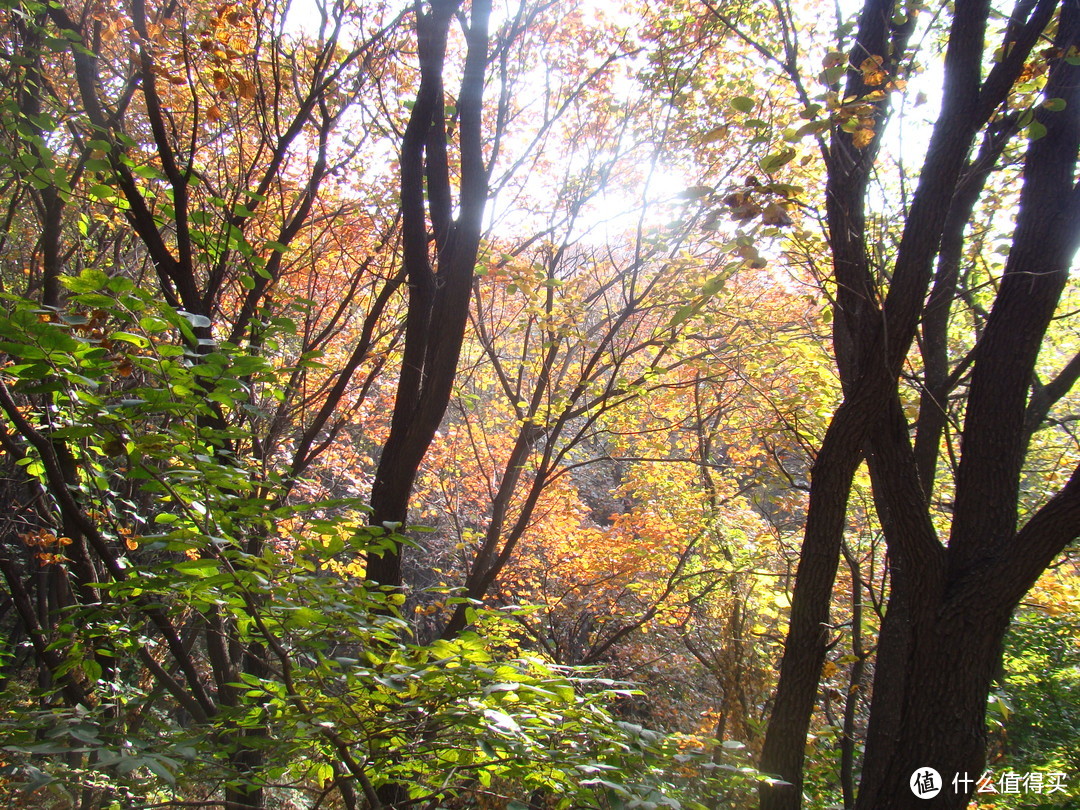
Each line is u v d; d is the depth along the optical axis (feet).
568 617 41.27
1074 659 30.63
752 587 29.43
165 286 17.10
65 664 10.44
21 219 26.43
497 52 24.14
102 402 8.59
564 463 46.65
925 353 18.95
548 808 10.98
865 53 14.16
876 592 31.65
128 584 8.91
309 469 33.17
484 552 27.73
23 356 7.93
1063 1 13.74
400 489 14.94
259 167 25.18
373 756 8.84
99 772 8.58
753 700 25.36
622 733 9.25
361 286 27.20
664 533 35.27
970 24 12.21
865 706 31.58
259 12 20.29
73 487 14.53
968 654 12.11
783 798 12.97
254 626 10.15
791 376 27.94
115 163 14.34
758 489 41.39
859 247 14.05
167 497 9.09
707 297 11.93
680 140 26.50
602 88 28.58
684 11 25.04
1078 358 18.44
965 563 12.69
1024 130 13.99
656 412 37.45
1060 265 12.98
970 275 20.53
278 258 19.33
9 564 14.49
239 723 9.96
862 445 13.42
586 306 26.35
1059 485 30.04
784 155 10.66
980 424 13.19
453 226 17.84
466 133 15.58
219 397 8.49
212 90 20.99
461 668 8.49
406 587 11.24
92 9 20.30
